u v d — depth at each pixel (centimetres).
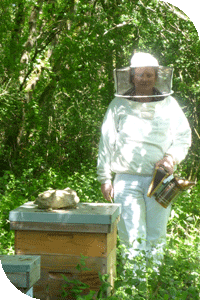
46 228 314
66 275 316
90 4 677
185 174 648
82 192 553
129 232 379
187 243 385
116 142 391
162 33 597
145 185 385
